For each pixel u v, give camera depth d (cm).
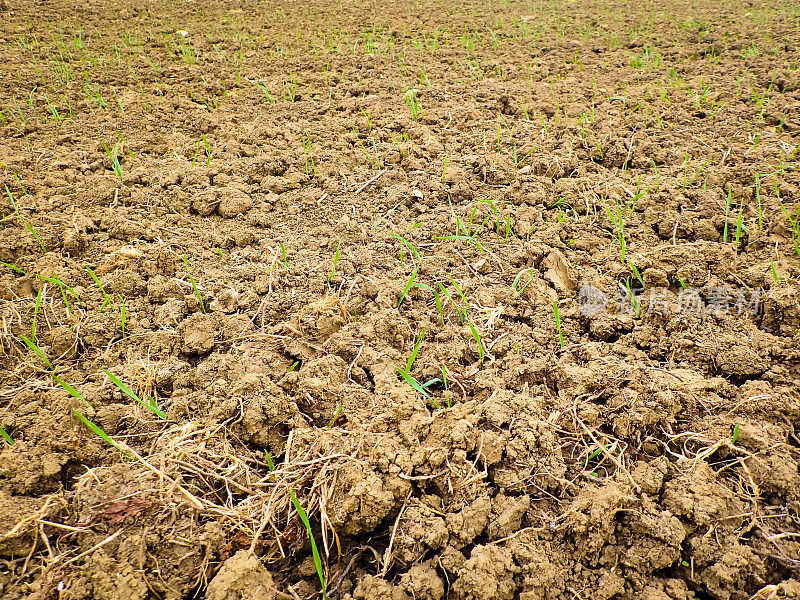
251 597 168
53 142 397
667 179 349
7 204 322
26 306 258
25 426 207
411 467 192
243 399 216
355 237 312
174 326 257
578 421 211
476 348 243
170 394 229
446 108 455
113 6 778
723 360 234
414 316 261
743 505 188
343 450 197
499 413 207
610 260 289
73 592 165
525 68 546
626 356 240
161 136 415
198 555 178
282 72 545
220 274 286
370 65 554
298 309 264
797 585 167
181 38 645
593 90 485
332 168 375
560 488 193
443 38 650
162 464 192
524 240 308
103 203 336
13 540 174
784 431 207
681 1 838
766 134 398
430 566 179
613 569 178
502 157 377
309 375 227
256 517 187
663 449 206
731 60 550
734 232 306
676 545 177
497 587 171
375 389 224
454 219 320
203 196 340
